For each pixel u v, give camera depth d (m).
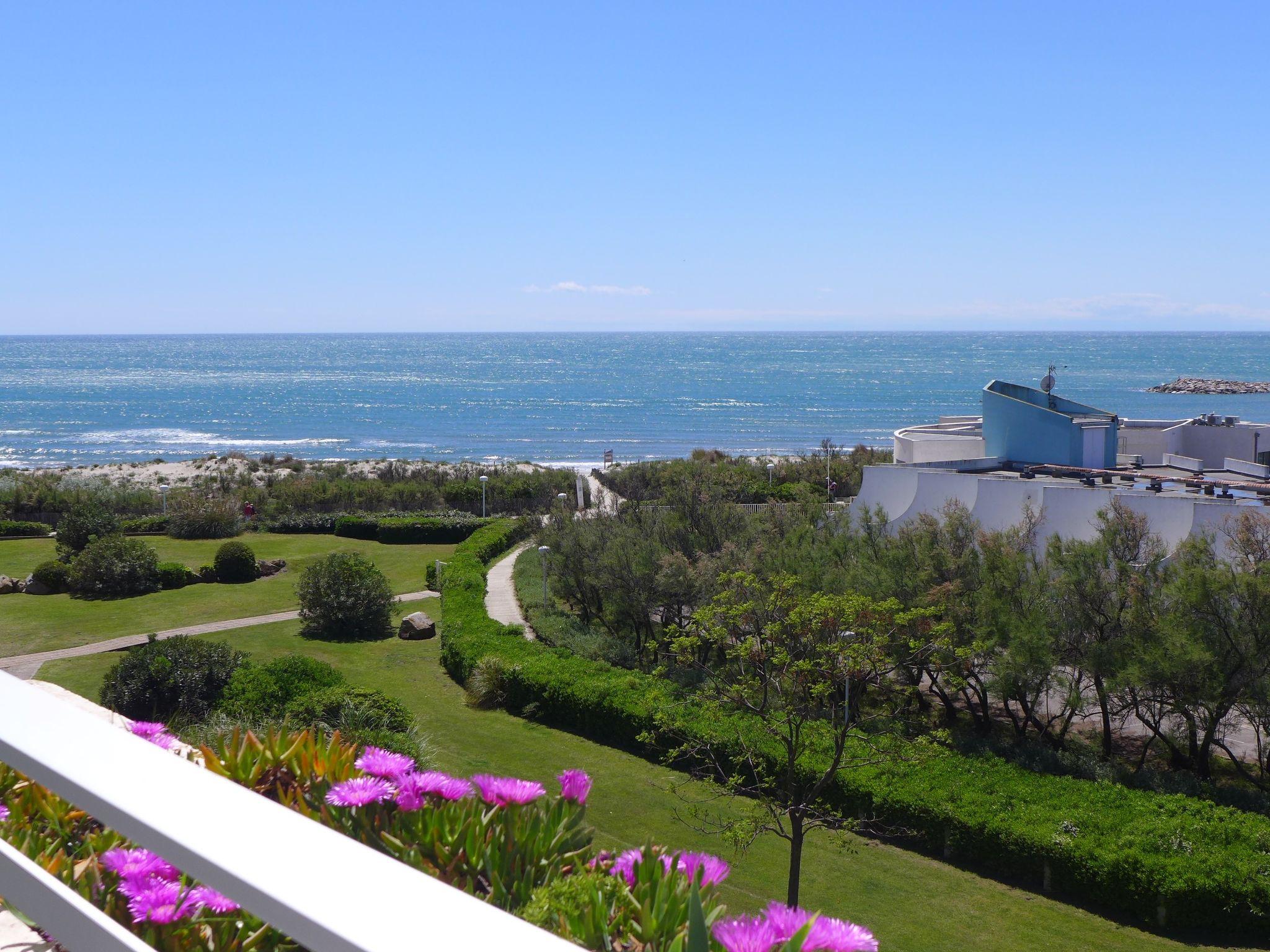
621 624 29.66
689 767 20.17
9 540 44.12
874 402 140.88
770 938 1.51
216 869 1.15
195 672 20.17
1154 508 22.81
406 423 121.62
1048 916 14.59
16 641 29.17
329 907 1.04
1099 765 18.89
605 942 1.86
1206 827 15.26
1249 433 30.95
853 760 15.60
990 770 17.77
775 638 15.53
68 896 1.49
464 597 31.70
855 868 16.06
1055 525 24.33
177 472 69.94
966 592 21.22
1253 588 17.73
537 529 38.47
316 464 73.06
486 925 1.01
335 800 2.31
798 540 24.83
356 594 31.03
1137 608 19.11
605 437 106.75
